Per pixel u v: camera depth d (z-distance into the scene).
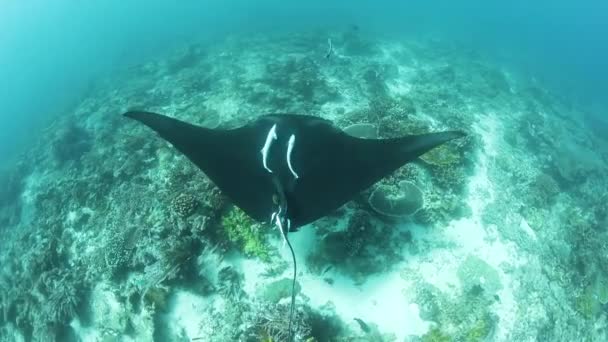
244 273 6.77
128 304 6.90
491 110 13.06
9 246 10.66
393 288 6.66
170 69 18.94
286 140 4.47
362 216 7.09
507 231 7.89
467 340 6.22
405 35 30.31
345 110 10.84
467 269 7.01
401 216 7.31
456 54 22.34
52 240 8.55
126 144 10.41
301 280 6.63
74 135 13.42
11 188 13.29
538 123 13.02
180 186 7.84
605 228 10.05
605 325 7.66
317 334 6.01
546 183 9.71
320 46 19.34
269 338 5.69
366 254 6.88
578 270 8.23
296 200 4.07
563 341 7.11
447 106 12.21
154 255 7.05
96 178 9.62
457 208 7.88
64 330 7.38
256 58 17.39
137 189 8.54
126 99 15.03
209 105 12.05
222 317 6.43
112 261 7.30
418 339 6.19
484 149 9.99
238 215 7.02
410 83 14.99
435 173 8.19
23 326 7.91
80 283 7.52
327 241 6.85
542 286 7.46
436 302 6.56
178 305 6.67
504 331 6.65
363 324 6.21
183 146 4.55
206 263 6.82
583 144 14.06
